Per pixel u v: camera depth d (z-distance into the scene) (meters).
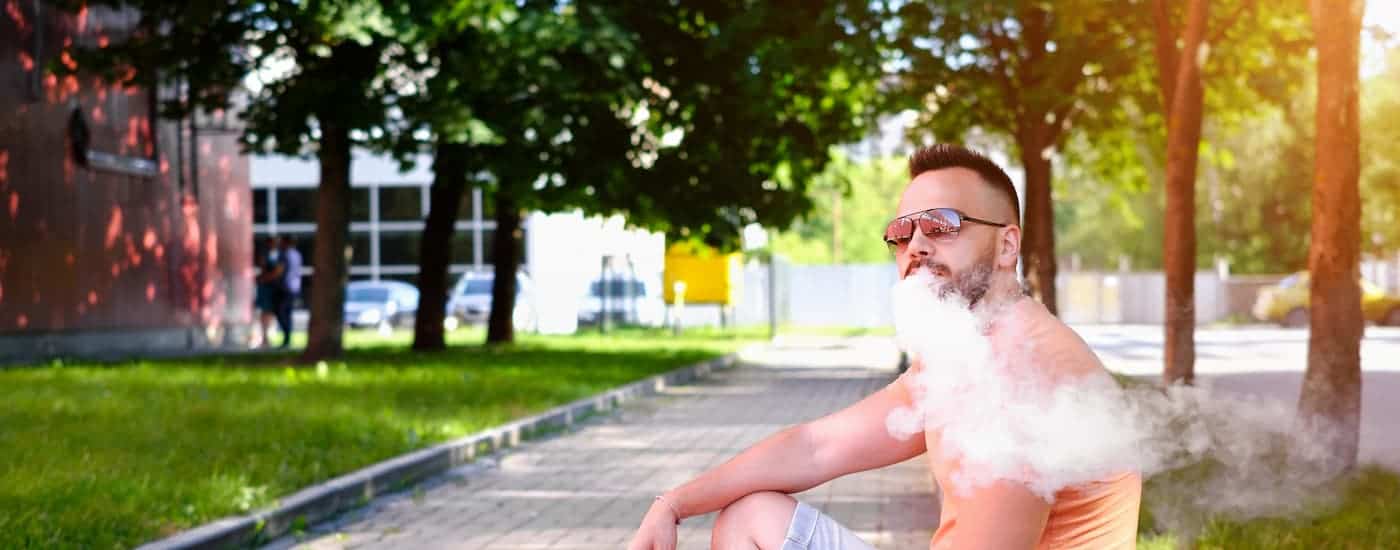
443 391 16.22
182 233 29.69
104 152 26.31
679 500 2.76
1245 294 52.16
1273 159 55.31
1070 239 75.19
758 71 22.28
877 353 31.16
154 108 28.27
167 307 28.92
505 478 10.66
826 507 9.16
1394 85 45.16
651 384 19.55
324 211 22.11
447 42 21.38
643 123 24.05
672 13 23.33
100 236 26.09
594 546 7.82
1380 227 49.44
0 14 22.69
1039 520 2.27
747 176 24.27
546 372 19.97
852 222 90.25
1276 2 19.92
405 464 10.23
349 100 20.44
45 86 24.12
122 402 14.05
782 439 2.75
